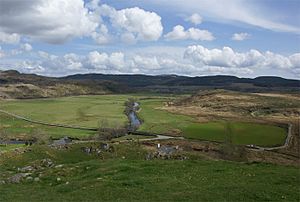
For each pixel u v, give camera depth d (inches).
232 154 6215.6
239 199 1721.2
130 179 2127.2
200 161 2657.5
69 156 5315.0
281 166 2544.3
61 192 1980.8
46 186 2176.4
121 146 6304.1
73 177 2345.0
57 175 2415.1
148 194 1820.9
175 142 7593.5
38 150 5059.1
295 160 6766.7
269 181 2052.2
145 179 2100.1
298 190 1883.6
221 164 2556.6
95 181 2113.7
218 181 2047.2
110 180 2111.2
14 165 4202.8
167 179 2097.7
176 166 2465.6
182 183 2010.3
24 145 6786.4
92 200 1765.5
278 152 7396.7
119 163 2578.7
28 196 1910.7
